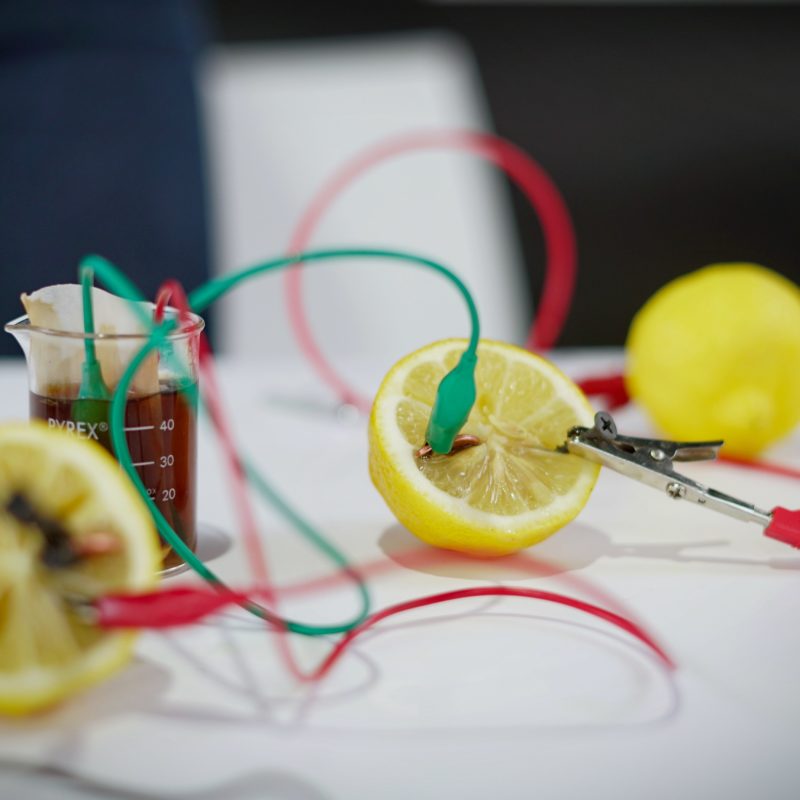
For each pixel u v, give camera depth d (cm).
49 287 48
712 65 325
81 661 41
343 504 56
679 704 43
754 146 268
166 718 42
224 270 110
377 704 43
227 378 70
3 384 67
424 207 117
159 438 48
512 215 239
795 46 343
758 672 45
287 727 42
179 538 49
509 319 112
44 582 41
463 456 50
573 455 51
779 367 58
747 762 41
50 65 103
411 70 130
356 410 65
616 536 53
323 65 132
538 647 46
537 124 279
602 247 224
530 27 359
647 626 47
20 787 40
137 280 99
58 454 42
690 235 229
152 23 105
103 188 100
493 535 49
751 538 53
